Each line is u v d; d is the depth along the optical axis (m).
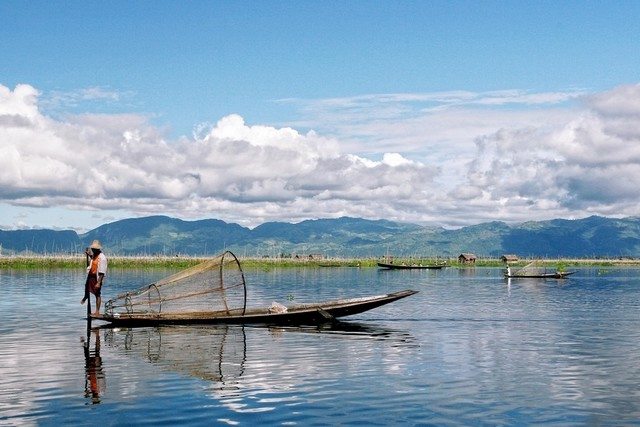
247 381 18.45
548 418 14.72
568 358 22.58
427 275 111.19
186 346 25.17
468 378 18.95
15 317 35.66
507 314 38.75
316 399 16.33
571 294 59.22
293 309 34.53
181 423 14.24
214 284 34.25
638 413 15.17
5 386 17.80
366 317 36.66
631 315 38.34
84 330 30.33
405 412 15.16
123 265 139.62
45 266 129.25
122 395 16.75
